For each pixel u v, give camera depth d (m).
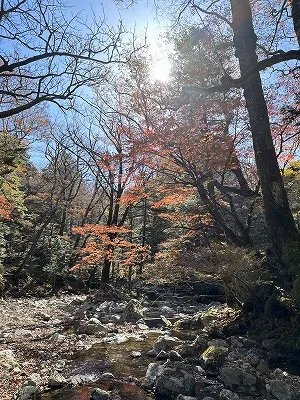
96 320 9.59
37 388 4.70
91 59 5.53
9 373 5.38
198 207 10.60
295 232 6.91
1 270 16.52
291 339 5.84
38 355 6.55
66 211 23.94
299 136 9.20
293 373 5.16
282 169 9.41
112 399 4.56
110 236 14.96
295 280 5.85
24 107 5.12
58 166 25.42
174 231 13.80
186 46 8.45
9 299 15.39
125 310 10.98
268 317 6.56
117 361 6.18
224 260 6.83
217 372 5.29
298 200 10.21
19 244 21.47
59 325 9.71
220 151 8.25
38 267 20.91
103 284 15.92
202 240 10.38
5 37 5.23
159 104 8.44
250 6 8.38
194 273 7.77
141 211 22.28
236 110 8.37
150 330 8.89
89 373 5.57
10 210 15.96
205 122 8.45
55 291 18.95
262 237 10.51
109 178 16.23
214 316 8.53
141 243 19.53
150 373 5.27
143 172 10.79
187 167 8.60
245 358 5.47
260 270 6.79
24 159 14.40
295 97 8.31
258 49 9.14
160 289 16.12
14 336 8.08
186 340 7.16
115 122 15.34
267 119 7.53
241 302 7.84
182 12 8.59
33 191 25.38
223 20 8.87
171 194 10.05
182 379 4.74
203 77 8.24
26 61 5.15
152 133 8.20
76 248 21.98
